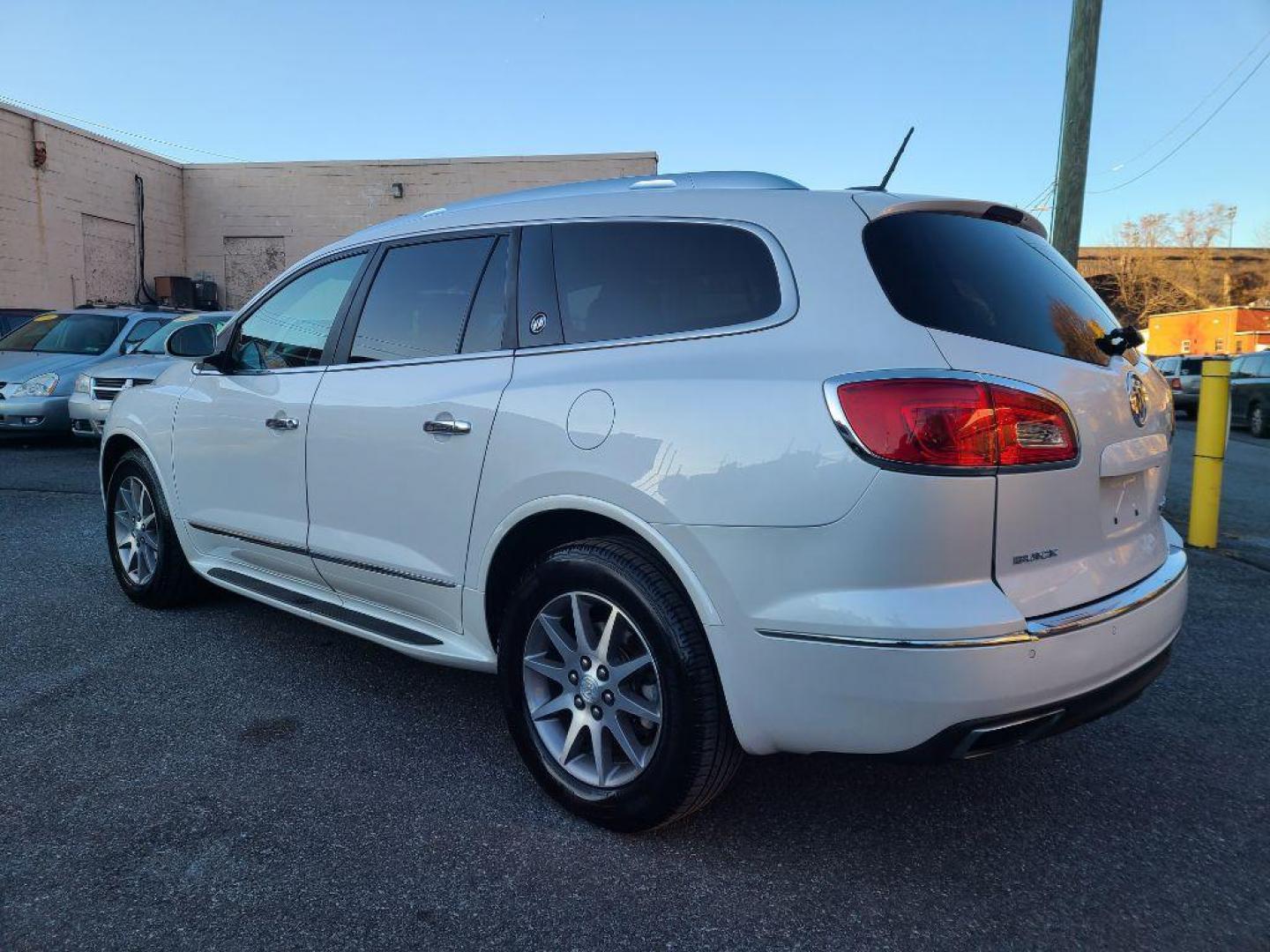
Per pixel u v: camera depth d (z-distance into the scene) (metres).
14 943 2.13
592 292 2.81
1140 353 3.00
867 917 2.31
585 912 2.30
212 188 21.33
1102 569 2.42
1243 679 3.97
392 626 3.32
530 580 2.73
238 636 4.27
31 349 11.29
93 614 4.54
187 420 4.14
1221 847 2.66
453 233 3.25
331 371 3.48
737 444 2.29
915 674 2.11
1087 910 2.36
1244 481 10.49
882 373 2.17
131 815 2.71
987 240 2.63
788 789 2.97
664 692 2.44
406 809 2.77
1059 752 3.28
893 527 2.11
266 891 2.36
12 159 16.78
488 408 2.85
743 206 2.62
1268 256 54.41
